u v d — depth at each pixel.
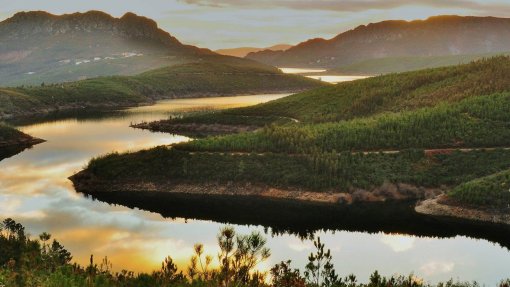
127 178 154.50
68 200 139.75
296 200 141.00
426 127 167.25
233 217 128.00
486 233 116.19
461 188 130.12
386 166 150.00
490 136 158.75
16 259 58.97
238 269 34.72
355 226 121.81
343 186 142.50
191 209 134.38
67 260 58.16
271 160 155.12
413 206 135.12
